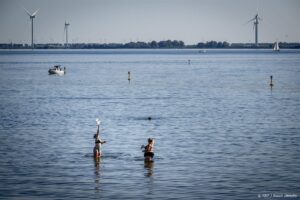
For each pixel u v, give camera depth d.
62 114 162.25
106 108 177.50
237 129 132.38
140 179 87.75
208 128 134.38
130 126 138.38
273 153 104.81
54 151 107.50
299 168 93.50
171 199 78.19
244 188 82.81
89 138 121.50
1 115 159.88
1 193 80.69
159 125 139.75
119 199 78.31
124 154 104.94
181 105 185.12
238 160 99.38
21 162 98.31
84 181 86.75
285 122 143.62
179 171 92.31
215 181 86.44
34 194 80.31
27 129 133.75
